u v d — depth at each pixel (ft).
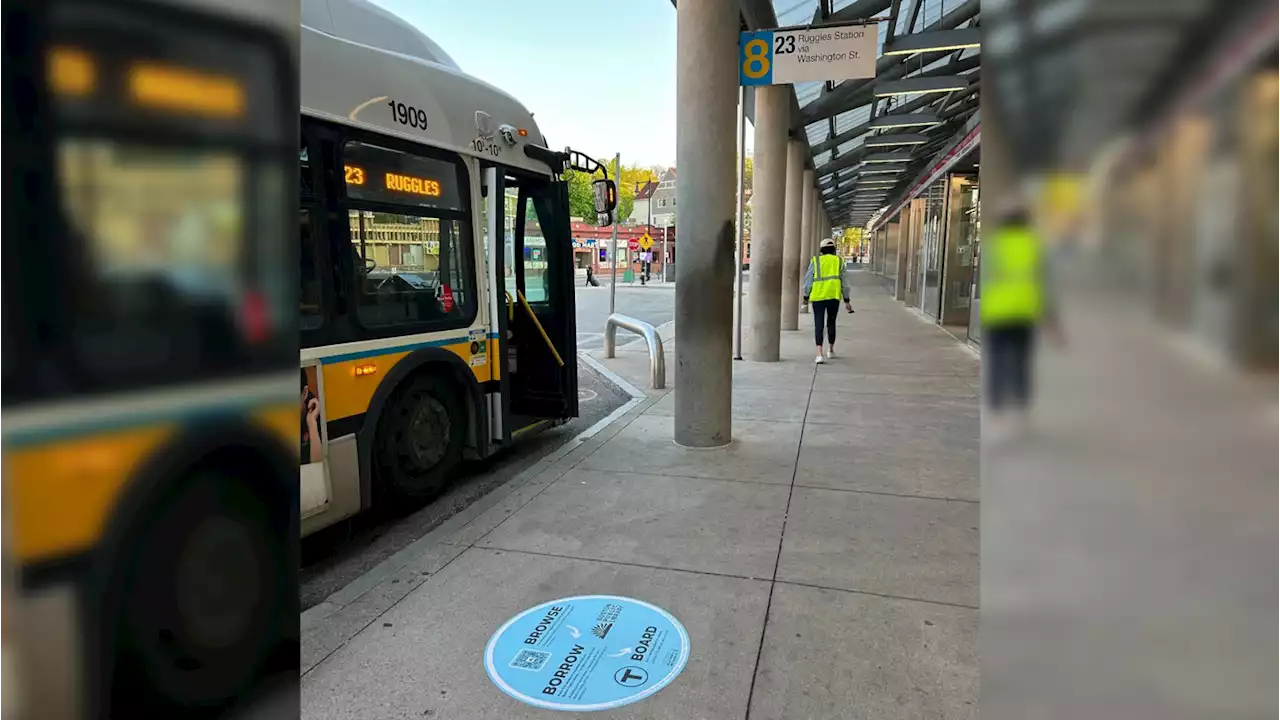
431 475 16.55
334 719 8.23
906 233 76.38
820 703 8.43
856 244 367.66
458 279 17.13
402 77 15.35
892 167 79.92
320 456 13.12
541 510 14.66
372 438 14.38
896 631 9.95
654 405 25.58
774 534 13.35
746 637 9.85
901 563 12.09
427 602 10.88
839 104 45.01
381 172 14.75
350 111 13.78
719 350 19.04
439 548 12.84
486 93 18.30
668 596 11.00
